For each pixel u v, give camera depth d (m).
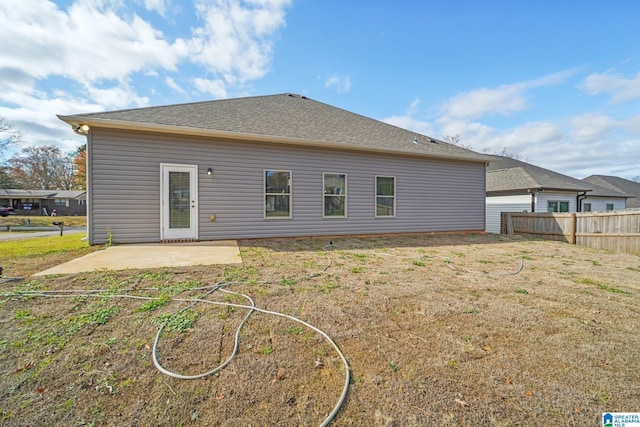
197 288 3.56
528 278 4.34
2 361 1.98
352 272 4.53
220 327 2.54
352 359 2.07
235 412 1.56
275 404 1.62
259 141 7.78
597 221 7.99
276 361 2.03
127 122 6.35
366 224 9.14
